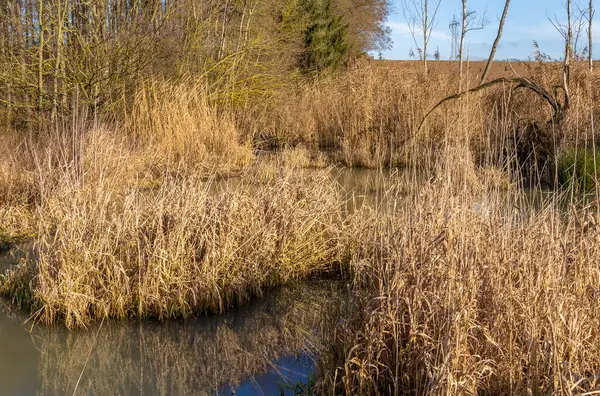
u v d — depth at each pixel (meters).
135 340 5.05
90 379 4.44
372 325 3.78
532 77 13.78
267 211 6.54
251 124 16.91
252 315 5.54
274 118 18.17
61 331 5.17
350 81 15.96
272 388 4.30
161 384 4.37
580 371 3.42
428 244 4.01
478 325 3.60
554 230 4.37
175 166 11.65
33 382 4.37
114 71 13.80
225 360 4.73
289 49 20.98
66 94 13.41
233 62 17.42
